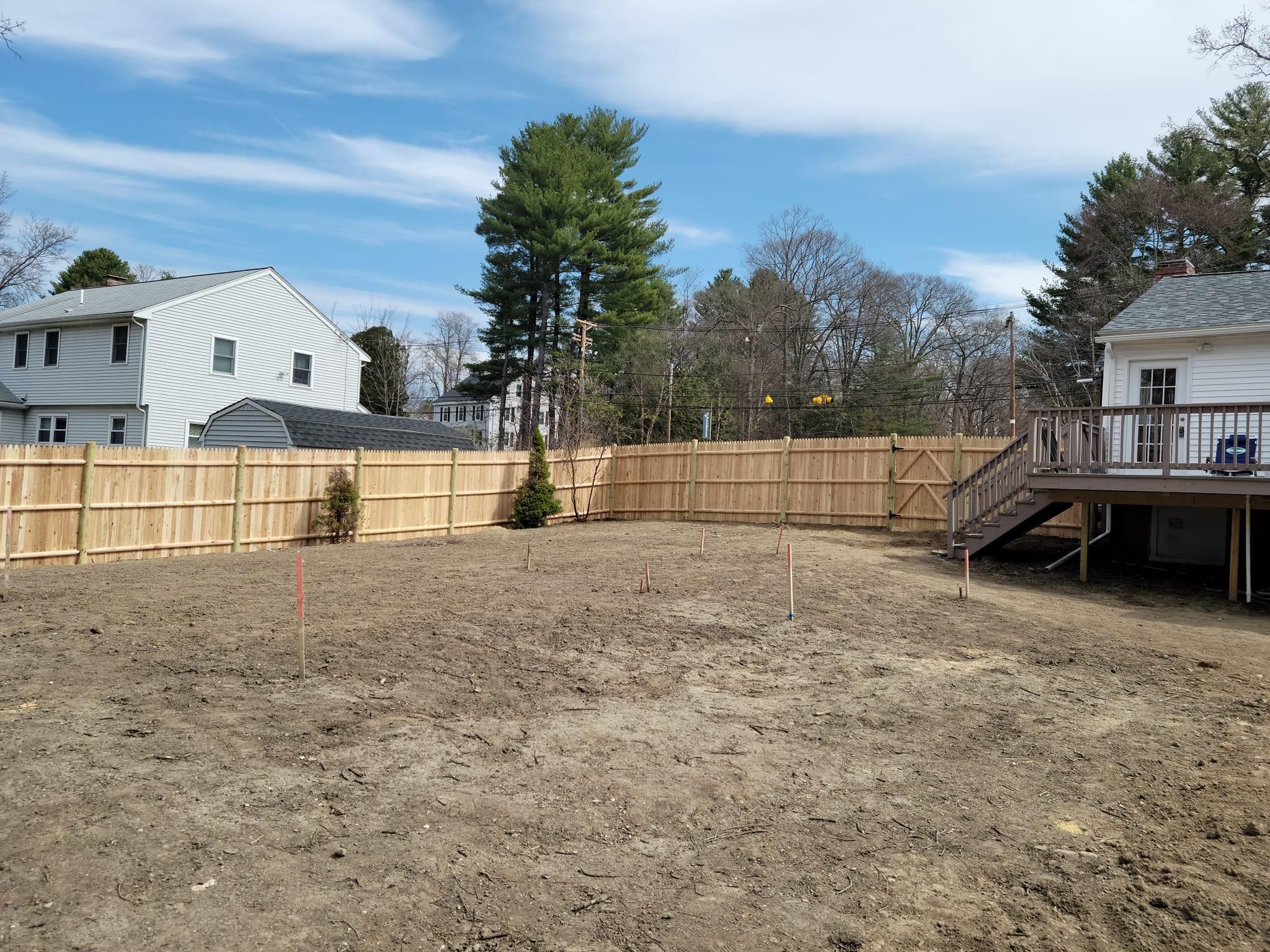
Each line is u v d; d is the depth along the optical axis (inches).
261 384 1146.7
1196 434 584.7
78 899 131.4
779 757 213.8
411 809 172.6
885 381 1717.5
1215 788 195.5
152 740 200.1
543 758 205.8
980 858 160.9
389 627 328.2
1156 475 513.7
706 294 2081.7
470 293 1489.9
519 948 127.0
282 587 413.1
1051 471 547.2
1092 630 379.2
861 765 210.2
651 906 141.2
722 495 872.9
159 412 1025.5
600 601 392.8
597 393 1358.3
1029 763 213.8
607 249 1445.6
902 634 355.9
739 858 159.6
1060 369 1535.4
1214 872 154.3
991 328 1807.3
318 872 145.3
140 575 449.1
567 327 1476.4
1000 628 374.6
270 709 227.8
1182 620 417.4
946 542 674.2
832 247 1877.5
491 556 552.7
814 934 133.6
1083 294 1451.8
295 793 176.2
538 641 316.5
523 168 1421.0
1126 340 608.1
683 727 233.6
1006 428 1737.2
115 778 176.7
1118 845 166.4
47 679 245.0
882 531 753.6
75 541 514.0
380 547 613.3
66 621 318.3
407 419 1122.7
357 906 135.6
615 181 1482.5
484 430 1926.7
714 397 1574.8
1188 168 1421.0
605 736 223.8
